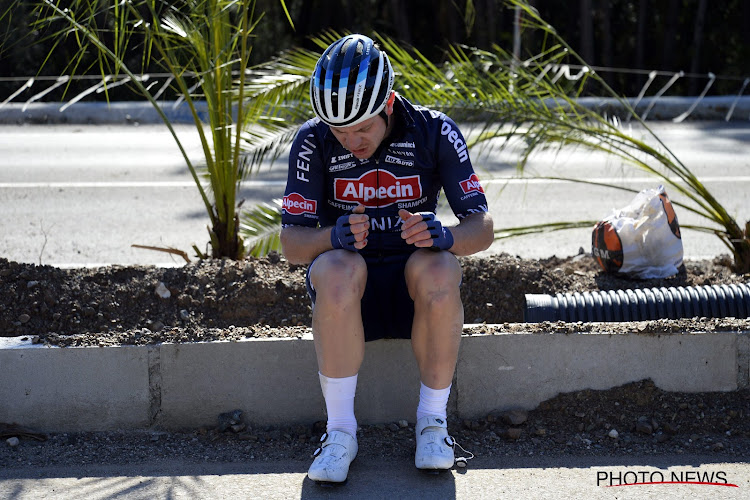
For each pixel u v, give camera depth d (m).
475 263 4.25
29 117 11.99
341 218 2.87
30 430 3.20
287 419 3.27
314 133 3.02
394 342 3.23
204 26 4.18
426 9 14.82
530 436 3.18
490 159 9.09
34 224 6.81
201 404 3.24
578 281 4.31
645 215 4.34
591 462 2.99
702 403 3.23
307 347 3.22
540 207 7.35
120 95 13.15
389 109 2.92
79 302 3.74
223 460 3.04
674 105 12.10
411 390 3.27
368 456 3.05
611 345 3.24
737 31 14.31
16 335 3.63
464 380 3.26
